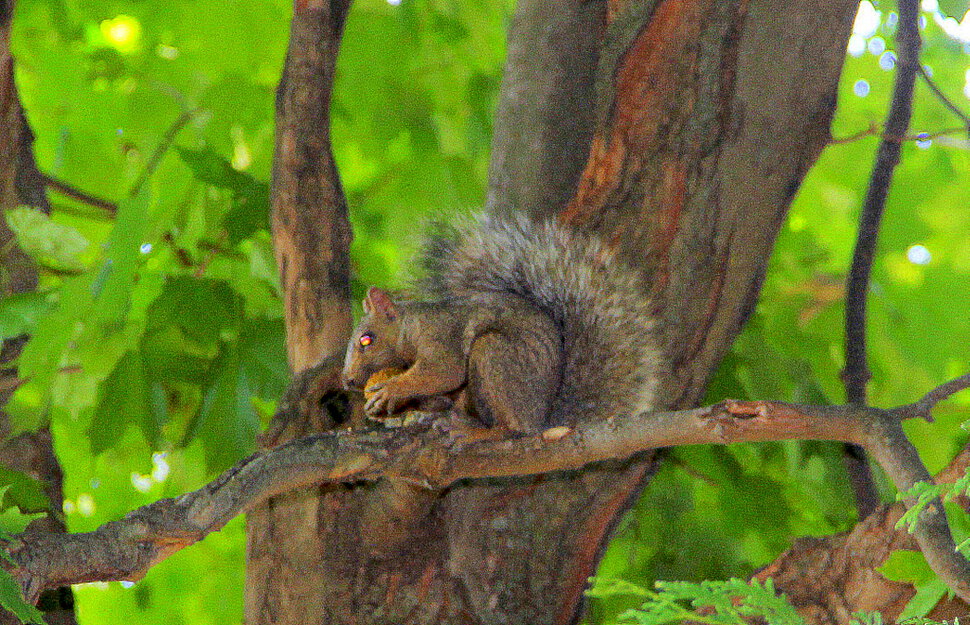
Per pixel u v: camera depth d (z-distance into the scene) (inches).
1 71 335.0
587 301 267.4
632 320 267.1
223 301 362.6
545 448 204.8
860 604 241.0
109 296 302.7
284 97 297.4
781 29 275.3
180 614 491.2
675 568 407.8
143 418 348.8
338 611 272.7
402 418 254.8
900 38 350.0
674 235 273.6
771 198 277.1
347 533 275.7
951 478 230.5
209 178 367.6
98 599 489.4
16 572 171.6
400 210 479.2
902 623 195.0
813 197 539.8
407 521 271.9
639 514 415.8
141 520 185.5
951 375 521.3
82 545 179.5
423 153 483.2
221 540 492.4
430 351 247.1
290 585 273.7
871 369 463.8
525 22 299.3
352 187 516.4
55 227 299.0
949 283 515.5
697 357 275.0
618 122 280.7
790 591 249.0
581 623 297.1
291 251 294.7
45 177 369.7
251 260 392.5
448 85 516.7
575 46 286.7
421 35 509.4
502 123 298.7
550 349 253.0
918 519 181.9
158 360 353.1
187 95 479.8
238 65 486.3
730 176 274.2
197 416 353.1
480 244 276.7
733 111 275.4
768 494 388.2
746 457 417.7
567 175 283.4
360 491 276.7
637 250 273.9
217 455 348.8
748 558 450.9
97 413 346.9
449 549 282.0
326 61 298.4
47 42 478.9
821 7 275.3
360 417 278.7
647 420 197.0
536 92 288.7
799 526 434.0
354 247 445.7
